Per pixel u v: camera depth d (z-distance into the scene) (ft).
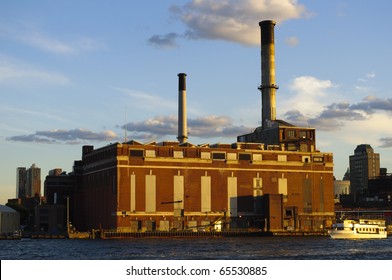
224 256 440.04
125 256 439.63
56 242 645.51
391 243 608.60
